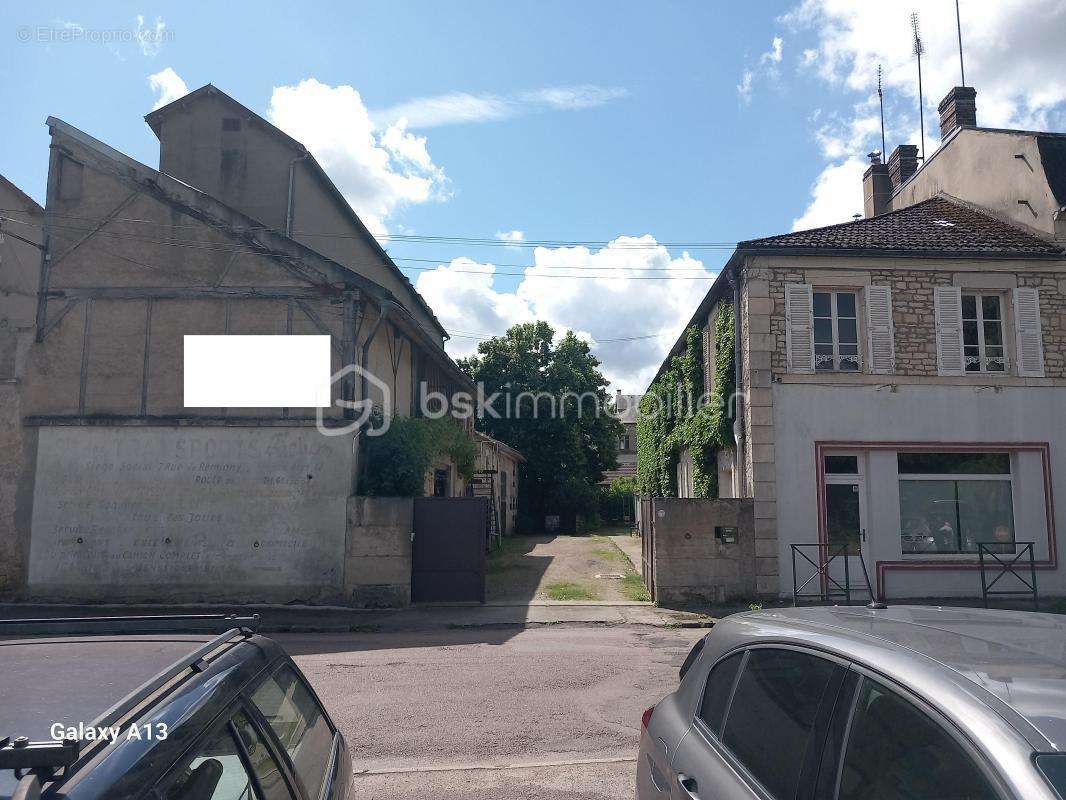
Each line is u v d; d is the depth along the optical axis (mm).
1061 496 13719
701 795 2547
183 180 17938
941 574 13555
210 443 12992
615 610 12664
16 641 2701
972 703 1766
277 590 12680
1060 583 13531
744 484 14281
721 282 15398
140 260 13461
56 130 13734
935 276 14148
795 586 12773
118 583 12695
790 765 2254
